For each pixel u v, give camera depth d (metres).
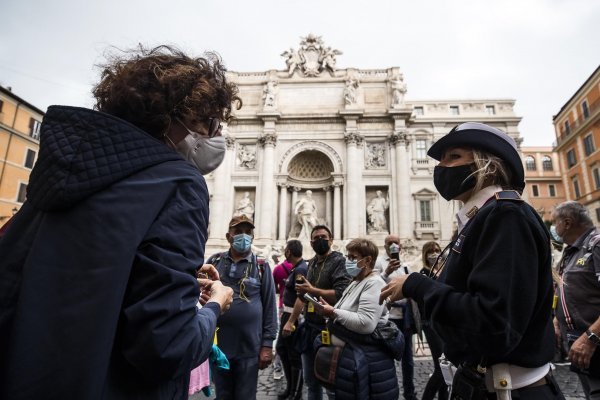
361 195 35.66
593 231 4.51
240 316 4.95
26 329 1.31
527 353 2.06
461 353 2.16
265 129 37.28
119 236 1.41
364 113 36.84
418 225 35.16
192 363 1.57
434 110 39.22
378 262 8.66
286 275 9.38
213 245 34.16
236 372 4.91
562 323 4.58
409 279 2.33
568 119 39.88
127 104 1.80
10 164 34.84
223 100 2.16
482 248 2.06
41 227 1.48
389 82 38.66
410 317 6.93
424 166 36.75
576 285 4.34
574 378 8.08
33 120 37.59
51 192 1.44
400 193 35.09
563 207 4.77
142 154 1.62
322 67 39.62
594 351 3.64
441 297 2.04
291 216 37.28
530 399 2.08
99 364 1.30
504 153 2.40
